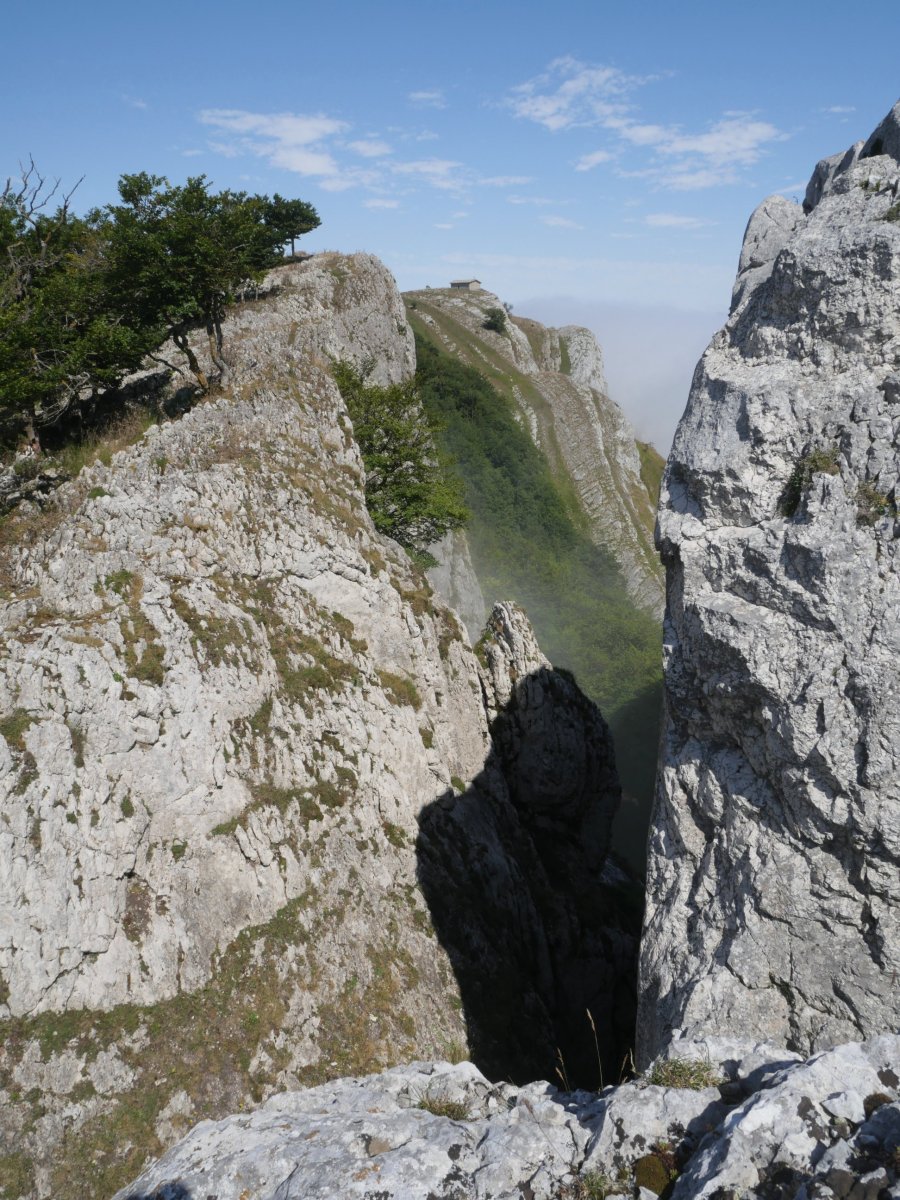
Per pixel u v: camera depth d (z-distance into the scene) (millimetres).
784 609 11781
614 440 135000
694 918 12773
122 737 21250
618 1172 7738
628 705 82062
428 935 26422
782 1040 11242
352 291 60562
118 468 26328
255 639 26094
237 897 22812
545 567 94438
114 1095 19047
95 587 23234
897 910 10781
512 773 38094
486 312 157625
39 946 19172
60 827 19828
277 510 29625
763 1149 7066
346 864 25812
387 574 33156
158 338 34094
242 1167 8500
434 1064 11000
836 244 12648
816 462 12016
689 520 13359
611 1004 33062
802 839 11555
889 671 10766
